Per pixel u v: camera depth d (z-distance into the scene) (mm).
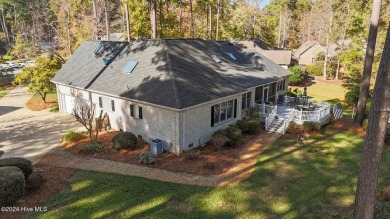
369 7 33719
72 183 13594
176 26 47969
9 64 61875
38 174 13367
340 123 23844
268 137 20234
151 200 12164
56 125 23672
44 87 29688
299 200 12047
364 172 7812
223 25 56656
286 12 72750
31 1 73375
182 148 17203
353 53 35344
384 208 9648
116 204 11852
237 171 14875
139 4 39938
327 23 51625
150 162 15703
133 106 19281
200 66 21938
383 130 7387
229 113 20891
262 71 28703
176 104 16406
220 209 11484
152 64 20750
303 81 47844
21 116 26797
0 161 12297
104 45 27359
